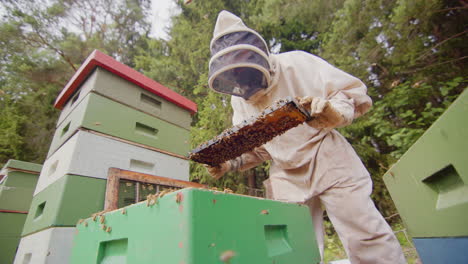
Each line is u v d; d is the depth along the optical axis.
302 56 1.85
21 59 7.44
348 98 1.59
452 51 4.74
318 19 6.14
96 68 1.97
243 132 1.25
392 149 5.83
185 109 2.71
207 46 7.20
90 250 0.92
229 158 1.64
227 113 5.89
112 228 0.85
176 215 0.62
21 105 7.63
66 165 1.62
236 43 1.60
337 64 5.35
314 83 1.72
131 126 2.06
